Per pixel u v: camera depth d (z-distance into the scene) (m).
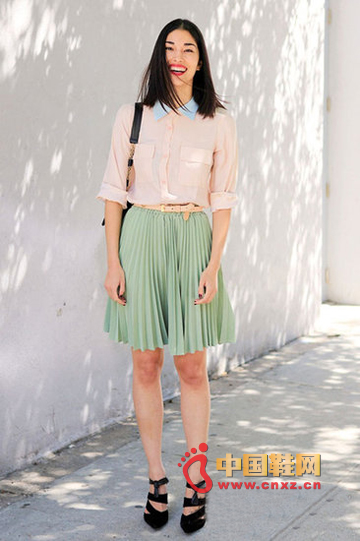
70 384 3.93
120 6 4.09
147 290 3.04
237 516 3.18
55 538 3.00
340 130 7.63
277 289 5.90
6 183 3.45
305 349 5.90
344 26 7.48
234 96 5.21
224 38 5.06
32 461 3.71
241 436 4.05
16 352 3.57
